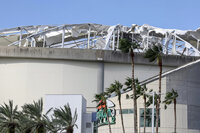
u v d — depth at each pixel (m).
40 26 96.44
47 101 66.56
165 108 59.84
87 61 86.12
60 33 97.69
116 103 65.75
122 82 86.38
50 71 85.44
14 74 85.94
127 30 95.00
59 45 103.75
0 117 49.12
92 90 85.31
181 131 62.38
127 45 52.84
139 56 85.94
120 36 96.12
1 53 85.25
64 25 90.12
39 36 98.81
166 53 89.94
